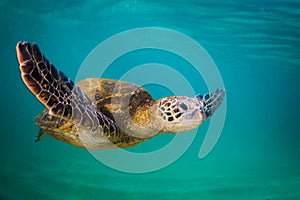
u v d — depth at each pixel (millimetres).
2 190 9242
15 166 12070
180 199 9344
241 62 36562
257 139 30391
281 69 37000
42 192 9391
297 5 14547
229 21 19516
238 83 66625
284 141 31469
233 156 17578
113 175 11602
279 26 18609
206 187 10773
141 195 9555
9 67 70562
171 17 21406
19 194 9094
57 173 11555
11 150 14984
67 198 9031
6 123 26578
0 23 31531
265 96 88500
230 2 15734
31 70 2576
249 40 23609
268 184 11711
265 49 25703
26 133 21562
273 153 20406
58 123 3047
